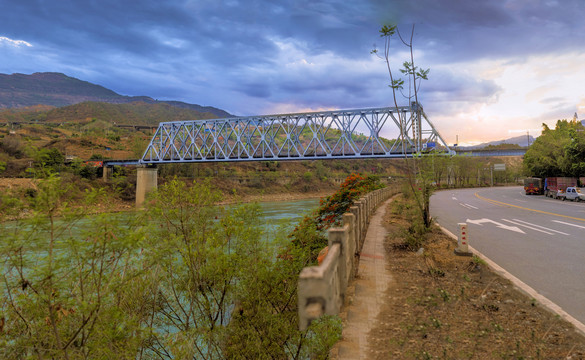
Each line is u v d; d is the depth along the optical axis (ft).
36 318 14.01
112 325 14.97
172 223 21.44
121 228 15.11
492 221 54.65
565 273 24.68
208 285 22.18
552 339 14.29
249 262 20.89
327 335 15.21
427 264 25.80
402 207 62.34
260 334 19.95
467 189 233.14
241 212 22.76
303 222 28.09
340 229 14.42
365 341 14.15
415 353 13.08
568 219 55.62
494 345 13.80
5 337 13.74
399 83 35.91
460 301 18.62
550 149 149.18
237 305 21.04
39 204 12.28
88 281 14.99
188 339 19.19
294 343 19.43
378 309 17.40
